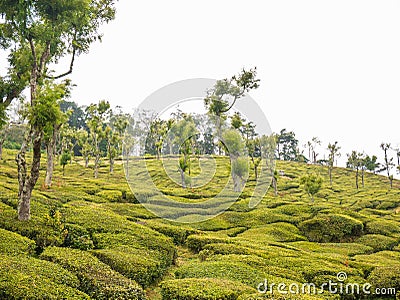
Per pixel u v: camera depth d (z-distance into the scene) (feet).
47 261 36.73
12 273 30.91
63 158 125.18
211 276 40.91
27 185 49.03
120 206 79.05
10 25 61.00
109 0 70.08
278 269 45.21
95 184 111.45
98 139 146.82
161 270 44.06
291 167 235.40
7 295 27.91
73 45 70.18
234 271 42.27
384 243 72.84
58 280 32.09
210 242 57.77
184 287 35.58
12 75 69.51
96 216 58.65
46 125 48.96
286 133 315.99
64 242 46.85
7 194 64.75
